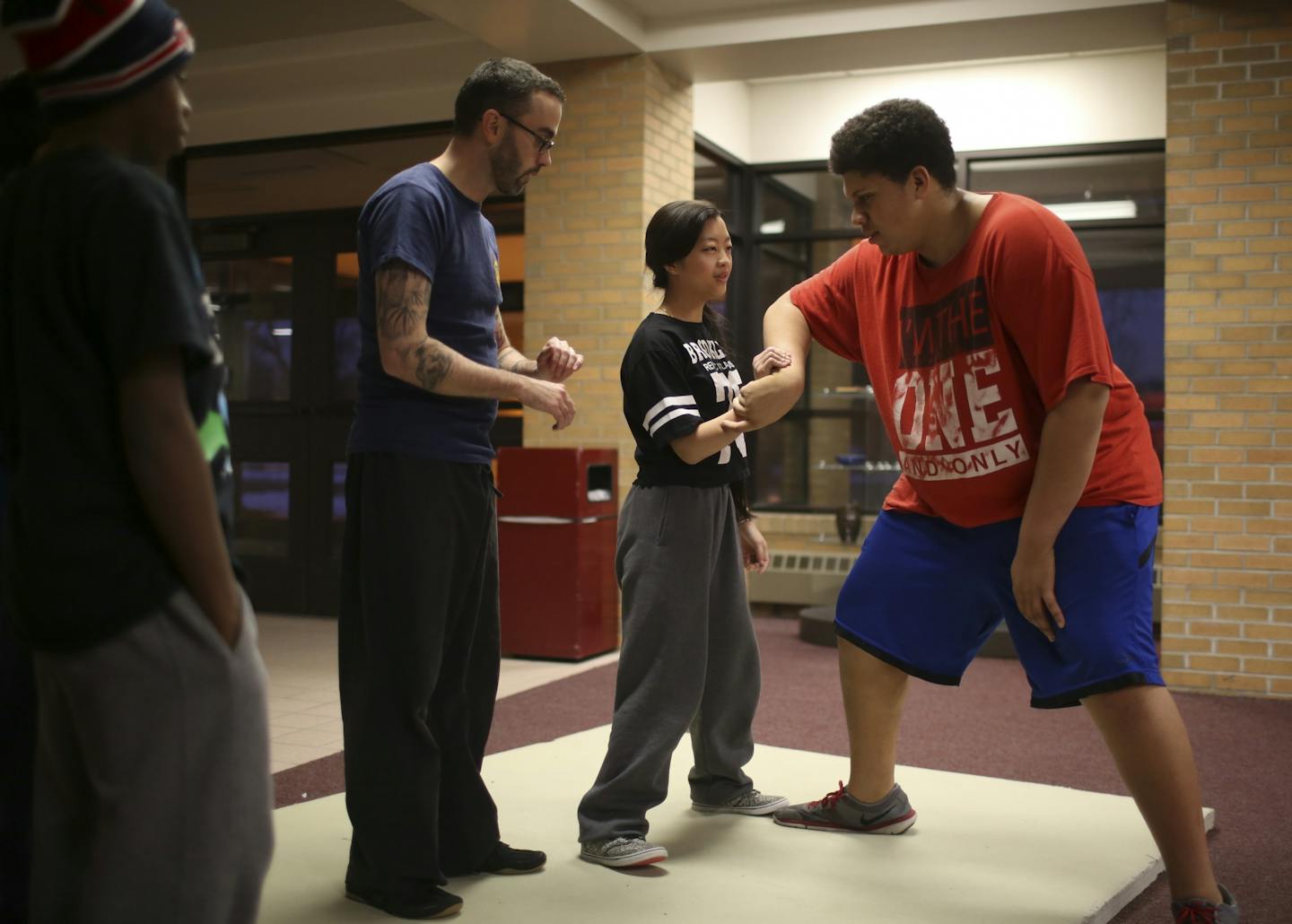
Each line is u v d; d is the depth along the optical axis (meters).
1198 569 5.16
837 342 2.74
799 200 7.78
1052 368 2.16
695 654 2.62
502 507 5.69
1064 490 2.16
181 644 1.34
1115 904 2.42
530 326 6.24
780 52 5.96
